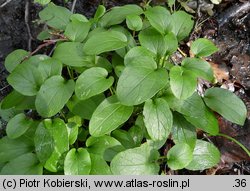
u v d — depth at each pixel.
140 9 0.32
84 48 0.28
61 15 0.32
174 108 0.27
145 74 0.25
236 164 0.30
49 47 0.35
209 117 0.27
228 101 0.28
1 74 0.35
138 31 0.34
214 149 0.27
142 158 0.25
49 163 0.25
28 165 0.26
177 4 0.38
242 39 0.37
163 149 0.30
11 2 0.38
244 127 0.31
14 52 0.31
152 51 0.28
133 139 0.27
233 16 0.38
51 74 0.28
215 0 0.37
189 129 0.28
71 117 0.28
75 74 0.32
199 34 0.37
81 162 0.25
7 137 0.27
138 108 0.29
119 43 0.28
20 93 0.29
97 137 0.26
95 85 0.27
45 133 0.26
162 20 0.29
